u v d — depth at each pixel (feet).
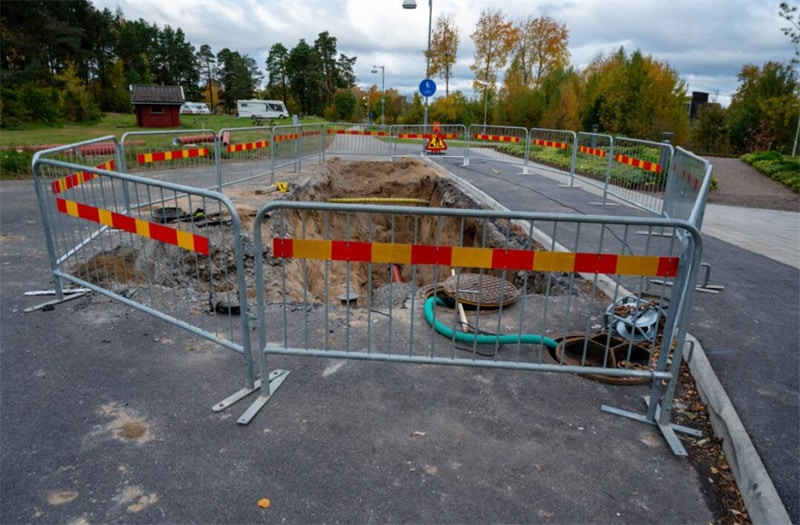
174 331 14.90
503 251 10.96
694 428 11.16
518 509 8.64
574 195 40.01
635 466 9.84
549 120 102.17
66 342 14.07
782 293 19.22
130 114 211.82
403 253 11.14
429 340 14.98
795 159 60.54
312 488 8.97
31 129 121.39
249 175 42.06
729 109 105.70
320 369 13.05
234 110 307.58
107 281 18.35
